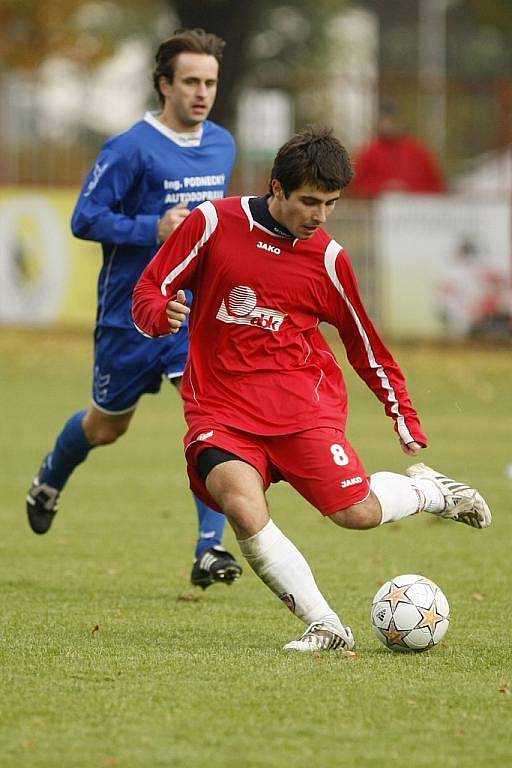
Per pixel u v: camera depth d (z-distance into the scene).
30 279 74.81
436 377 63.38
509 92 79.25
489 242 68.94
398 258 70.94
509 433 47.88
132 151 26.77
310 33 136.62
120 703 16.38
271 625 21.95
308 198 18.98
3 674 17.88
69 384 61.19
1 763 14.16
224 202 20.20
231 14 106.00
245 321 20.03
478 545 30.09
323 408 20.09
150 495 36.12
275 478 20.56
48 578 26.06
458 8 153.25
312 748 14.69
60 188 73.56
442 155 82.62
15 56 105.25
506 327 69.31
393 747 14.77
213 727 15.41
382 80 80.50
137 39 126.81
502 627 21.58
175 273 20.16
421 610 19.44
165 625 21.81
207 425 19.89
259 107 80.31
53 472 27.69
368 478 20.44
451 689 17.20
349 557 28.59
